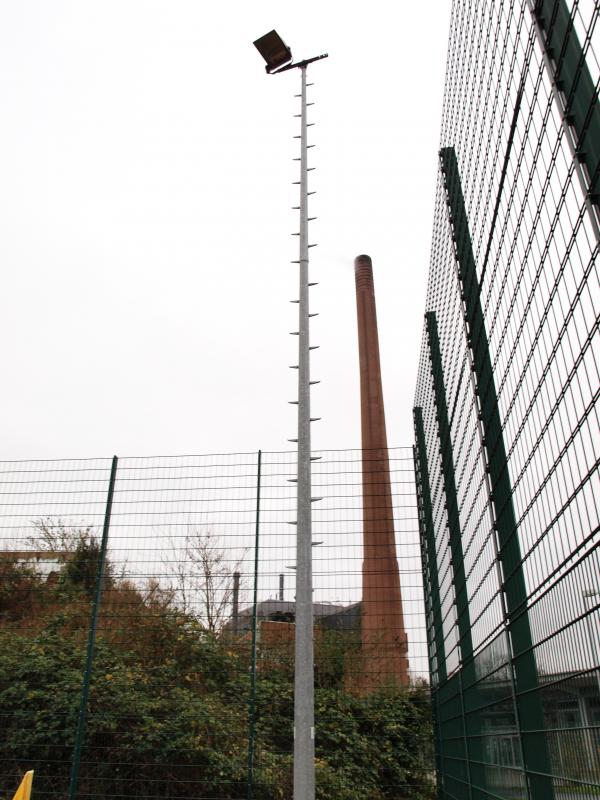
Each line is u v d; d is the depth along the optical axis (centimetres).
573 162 211
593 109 197
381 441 3225
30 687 714
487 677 416
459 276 437
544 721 286
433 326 592
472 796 481
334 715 692
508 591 347
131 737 671
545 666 279
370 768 673
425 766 670
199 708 689
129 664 732
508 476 332
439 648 627
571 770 248
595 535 206
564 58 222
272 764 663
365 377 3394
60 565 750
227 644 707
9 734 676
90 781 653
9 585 764
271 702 702
